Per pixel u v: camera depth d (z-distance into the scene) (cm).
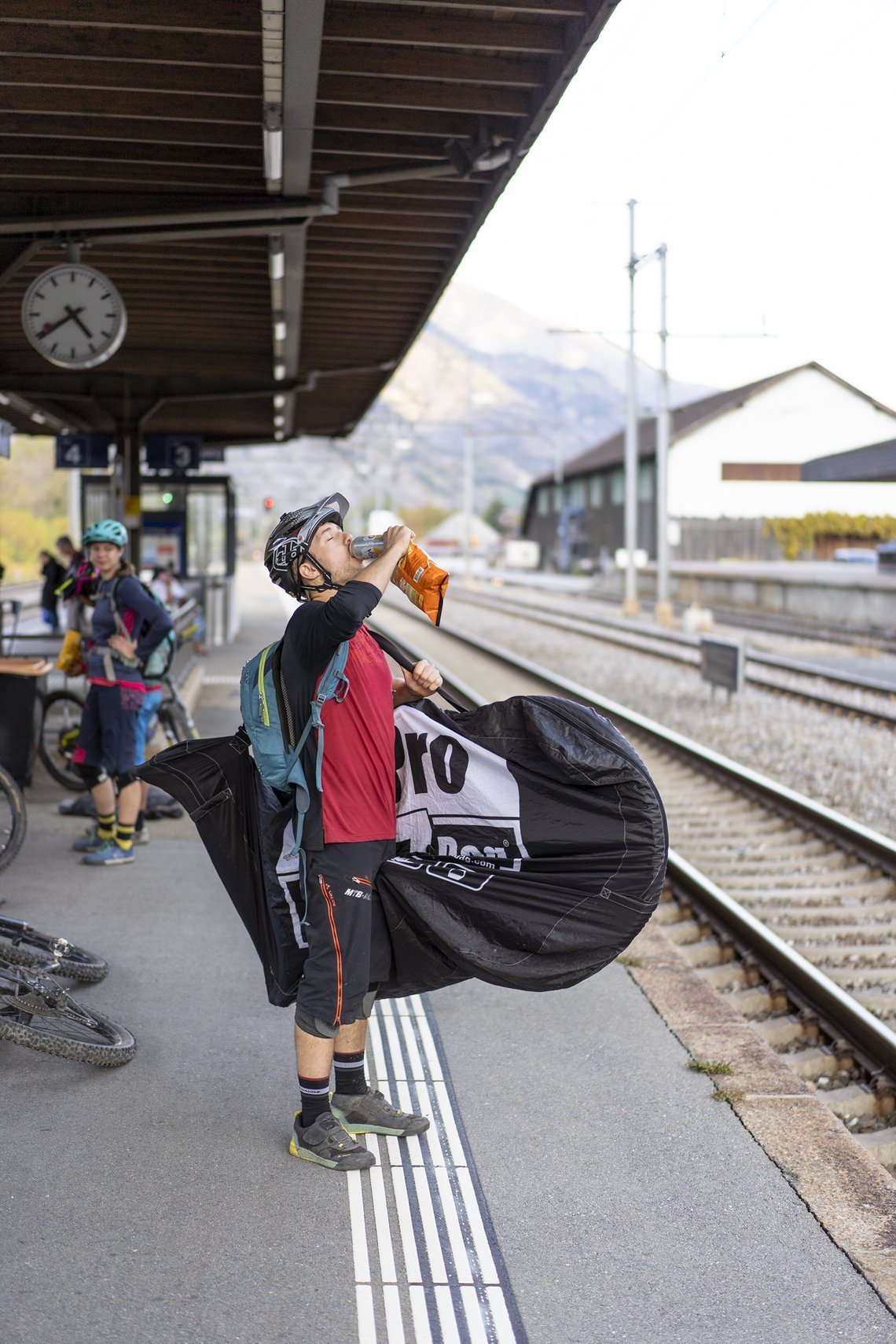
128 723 667
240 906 372
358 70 638
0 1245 308
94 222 801
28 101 662
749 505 5400
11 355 1445
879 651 2505
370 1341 275
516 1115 391
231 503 2169
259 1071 419
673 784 1121
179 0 571
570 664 2238
